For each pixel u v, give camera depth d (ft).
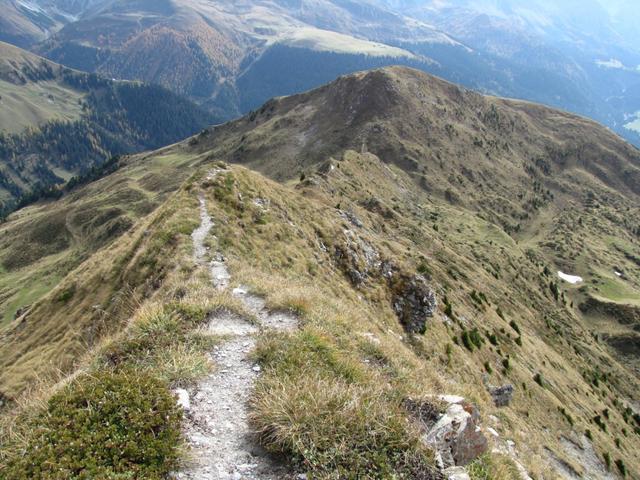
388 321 142.72
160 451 27.91
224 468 29.19
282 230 130.52
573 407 241.35
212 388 38.37
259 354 43.62
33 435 27.78
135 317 53.21
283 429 30.81
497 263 511.40
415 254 299.38
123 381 32.68
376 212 378.73
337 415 32.09
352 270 153.07
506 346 240.32
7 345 132.46
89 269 140.05
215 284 70.49
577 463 148.15
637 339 539.29
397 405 37.19
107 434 27.81
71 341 98.94
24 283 525.34
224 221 110.01
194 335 46.83
